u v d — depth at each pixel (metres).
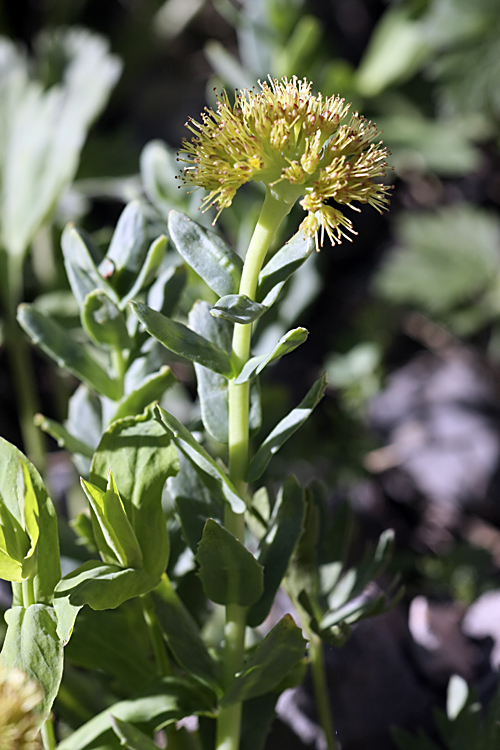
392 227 1.17
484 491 0.88
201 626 0.44
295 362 1.00
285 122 0.36
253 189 0.63
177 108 1.20
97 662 0.41
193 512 0.40
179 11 1.17
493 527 0.87
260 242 0.37
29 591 0.37
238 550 0.37
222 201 0.36
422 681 0.49
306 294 0.62
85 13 1.20
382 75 1.05
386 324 0.98
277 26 0.84
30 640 0.36
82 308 0.41
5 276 0.58
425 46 1.02
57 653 0.36
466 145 1.00
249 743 0.40
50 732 0.38
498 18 0.97
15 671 0.33
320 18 1.25
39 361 0.90
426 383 0.99
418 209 1.20
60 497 0.66
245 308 0.36
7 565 0.36
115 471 0.38
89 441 0.44
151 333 0.36
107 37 1.19
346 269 1.13
